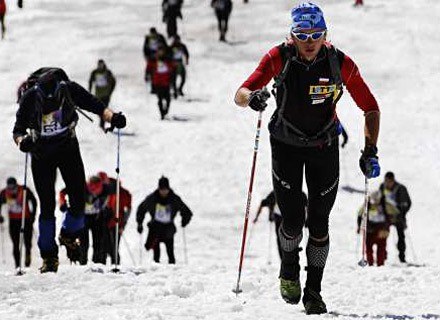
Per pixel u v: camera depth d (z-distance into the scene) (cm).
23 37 9925
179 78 8938
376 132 1525
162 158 6856
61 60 9200
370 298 1852
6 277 1944
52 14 10850
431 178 6569
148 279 1986
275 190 1539
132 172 6538
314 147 1492
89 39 9888
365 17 10344
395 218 4516
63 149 2119
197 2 11469
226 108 8144
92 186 3500
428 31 9794
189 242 5222
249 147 7156
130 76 8875
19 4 11125
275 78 1459
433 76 8706
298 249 1581
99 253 3528
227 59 9450
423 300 1822
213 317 1494
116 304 1698
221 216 5759
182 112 8000
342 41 9662
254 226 5581
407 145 7188
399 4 10688
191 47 9744
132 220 5609
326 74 1448
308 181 1545
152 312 1502
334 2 11006
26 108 2084
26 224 4262
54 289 1833
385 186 4475
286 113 1484
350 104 8181
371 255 4400
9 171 6388
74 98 2094
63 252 4456
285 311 1585
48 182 2128
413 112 7906
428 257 4991
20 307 1600
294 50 1439
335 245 5106
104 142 7156
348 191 6312
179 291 1831
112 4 11375
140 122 7669
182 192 6200
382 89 8462
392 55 9256
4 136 7088
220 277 2098
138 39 9931
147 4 11375
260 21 10562
